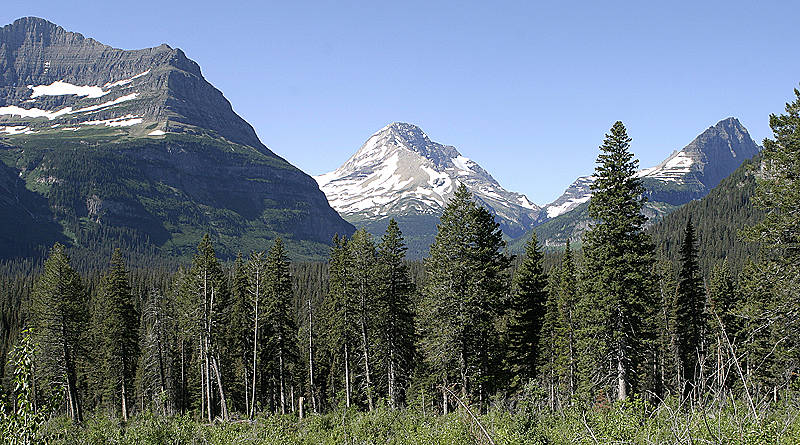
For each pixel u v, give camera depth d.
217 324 52.03
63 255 55.34
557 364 49.28
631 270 37.06
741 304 35.19
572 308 47.75
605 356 37.56
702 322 46.22
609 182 37.97
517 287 50.78
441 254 42.84
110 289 59.16
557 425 17.42
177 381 69.81
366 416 28.22
